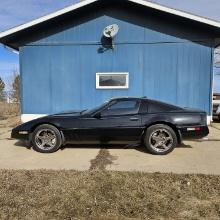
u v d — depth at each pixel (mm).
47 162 7543
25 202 5121
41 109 12773
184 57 12352
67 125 8461
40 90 12727
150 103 8555
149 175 6301
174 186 5727
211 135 10844
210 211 4832
